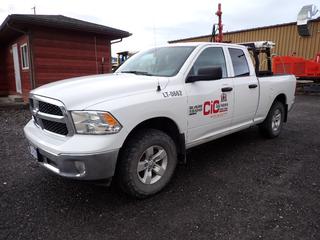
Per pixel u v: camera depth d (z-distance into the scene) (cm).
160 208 307
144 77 356
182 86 357
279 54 1738
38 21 1008
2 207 306
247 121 496
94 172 274
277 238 253
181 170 414
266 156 476
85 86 312
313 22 1565
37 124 345
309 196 331
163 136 333
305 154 487
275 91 550
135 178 309
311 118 820
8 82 1521
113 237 257
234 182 371
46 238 254
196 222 279
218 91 406
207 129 400
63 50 1164
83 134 278
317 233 260
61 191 345
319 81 1442
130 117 292
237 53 473
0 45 1482
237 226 272
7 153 489
